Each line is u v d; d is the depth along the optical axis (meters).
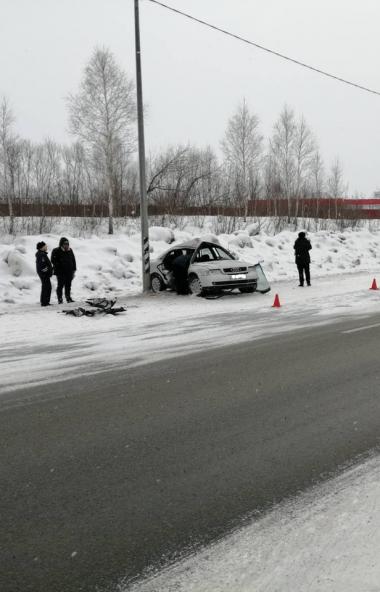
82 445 4.60
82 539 3.11
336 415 5.23
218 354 8.19
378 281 19.09
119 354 8.34
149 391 6.23
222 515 3.36
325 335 9.52
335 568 2.78
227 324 11.04
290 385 6.36
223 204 39.44
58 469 4.11
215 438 4.70
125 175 44.75
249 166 41.38
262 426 4.97
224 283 15.28
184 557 2.91
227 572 2.77
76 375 7.07
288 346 8.66
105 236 28.02
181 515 3.37
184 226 31.95
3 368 7.55
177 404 5.71
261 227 35.59
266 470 4.01
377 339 9.02
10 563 2.89
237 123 40.84
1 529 3.24
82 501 3.58
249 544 3.03
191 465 4.13
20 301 15.47
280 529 3.18
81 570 2.82
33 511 3.46
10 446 4.62
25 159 40.53
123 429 4.98
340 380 6.53
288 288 17.62
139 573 2.79
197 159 43.19
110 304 13.17
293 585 2.65
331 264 25.97
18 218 30.92
